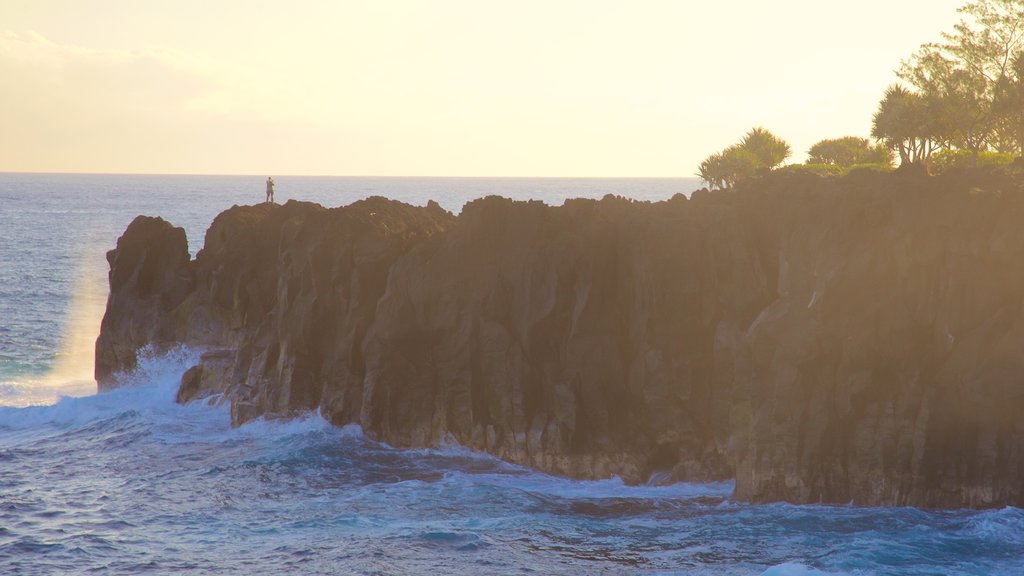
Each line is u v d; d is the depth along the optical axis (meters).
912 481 88.88
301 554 79.06
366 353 112.81
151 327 144.75
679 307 104.94
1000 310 88.19
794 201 101.00
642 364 104.69
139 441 114.88
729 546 80.12
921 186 93.50
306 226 122.50
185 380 132.38
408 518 88.06
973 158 141.12
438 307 110.06
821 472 91.25
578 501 94.31
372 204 127.50
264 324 128.12
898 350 89.94
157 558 78.69
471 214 111.25
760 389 93.50
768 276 102.69
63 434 119.94
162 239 152.25
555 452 103.31
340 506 91.44
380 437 111.12
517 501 93.25
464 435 108.62
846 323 90.50
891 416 89.75
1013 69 138.12
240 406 119.50
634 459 101.94
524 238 110.44
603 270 107.88
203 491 96.06
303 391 117.62
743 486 93.75
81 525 86.75
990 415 87.00
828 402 91.19
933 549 78.00
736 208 104.88
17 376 159.00
